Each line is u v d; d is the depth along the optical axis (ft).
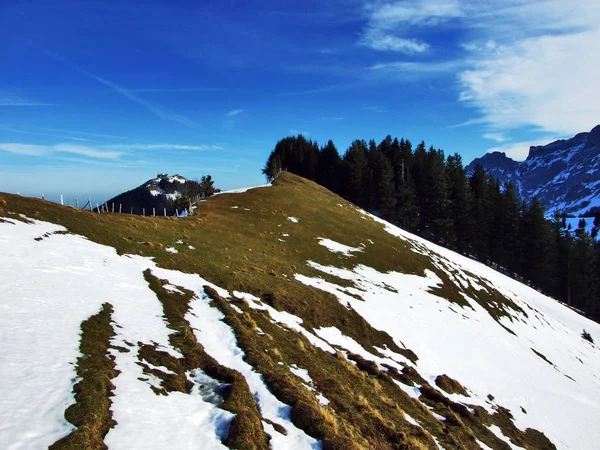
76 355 43.11
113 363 44.24
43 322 49.60
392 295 138.62
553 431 87.04
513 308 183.73
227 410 40.55
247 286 99.25
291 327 84.33
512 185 344.08
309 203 229.04
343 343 92.12
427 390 80.33
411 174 362.12
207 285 88.69
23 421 30.04
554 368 131.64
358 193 337.11
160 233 121.80
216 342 60.39
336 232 190.70
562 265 319.68
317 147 448.24
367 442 44.42
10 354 39.88
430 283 165.58
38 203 106.83
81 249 86.38
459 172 356.38
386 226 240.32
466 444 62.85
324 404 50.78
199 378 48.37
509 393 98.78
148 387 41.65
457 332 126.41
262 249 143.13
